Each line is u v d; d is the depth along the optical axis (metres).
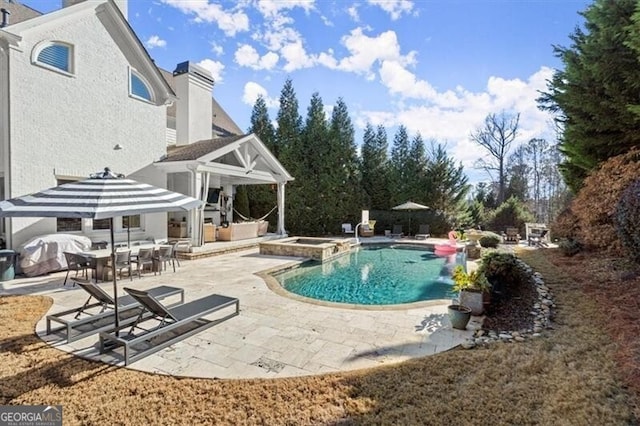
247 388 3.95
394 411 3.50
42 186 10.62
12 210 4.04
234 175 16.48
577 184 11.56
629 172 7.58
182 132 18.19
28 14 12.76
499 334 5.66
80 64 11.59
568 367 4.28
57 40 10.95
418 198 25.27
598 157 9.89
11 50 9.85
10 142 9.90
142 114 13.79
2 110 10.09
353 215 24.81
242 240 17.31
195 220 14.23
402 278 11.67
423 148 25.97
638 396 3.60
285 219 23.77
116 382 4.09
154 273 10.58
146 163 13.98
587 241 9.49
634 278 7.00
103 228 12.44
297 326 6.08
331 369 4.46
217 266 11.98
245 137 16.16
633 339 4.64
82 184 4.69
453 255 16.67
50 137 10.81
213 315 6.59
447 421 3.32
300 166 23.89
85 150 11.80
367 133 26.52
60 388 3.95
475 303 6.64
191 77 18.16
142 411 3.53
